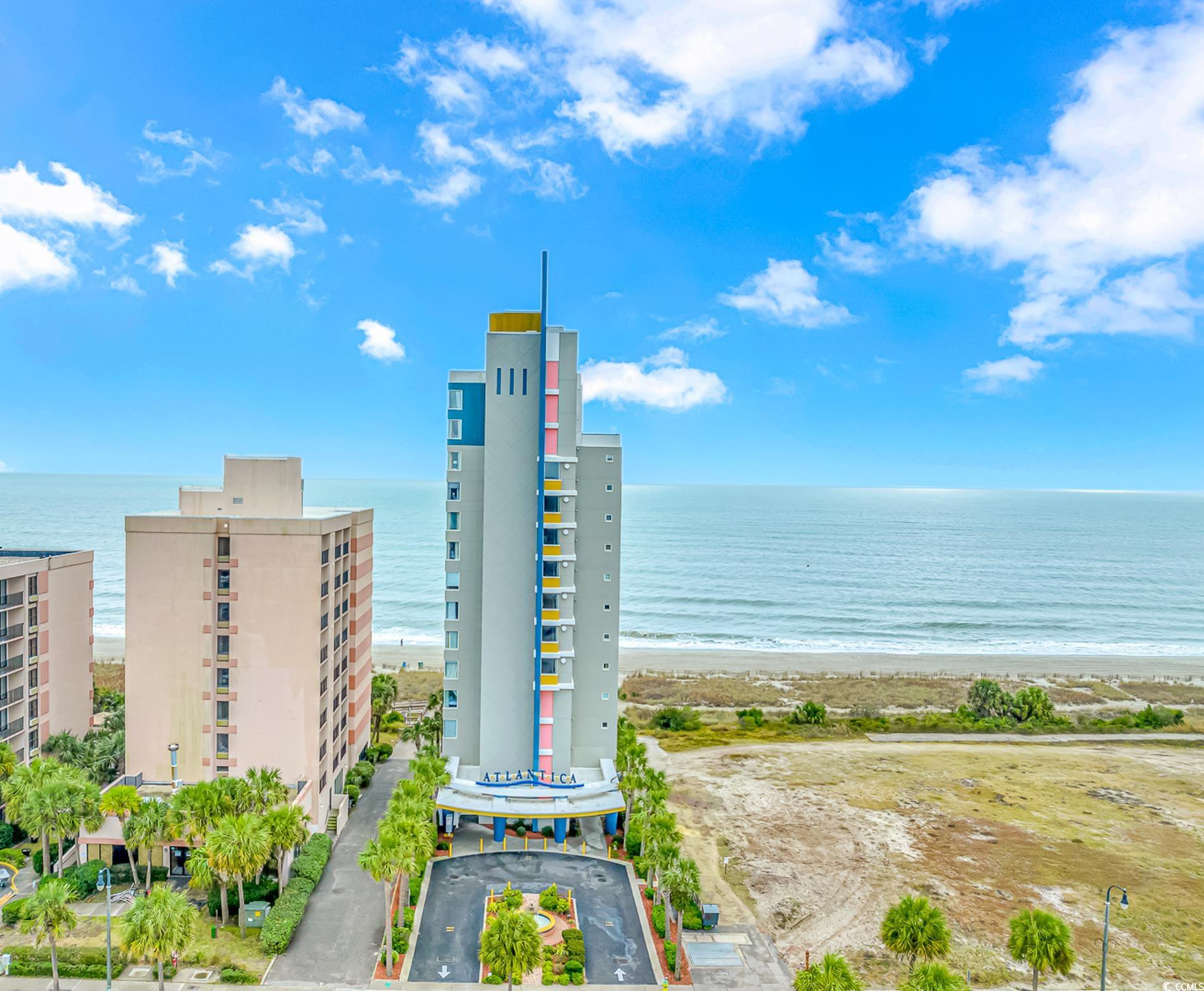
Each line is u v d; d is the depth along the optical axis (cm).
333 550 6259
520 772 6291
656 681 11856
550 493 6131
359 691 7219
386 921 4247
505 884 5294
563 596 6234
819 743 8825
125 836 4666
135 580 5572
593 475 6525
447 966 4338
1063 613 18875
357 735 7156
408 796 4975
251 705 5609
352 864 5528
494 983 4162
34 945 4322
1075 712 10600
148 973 4172
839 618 18112
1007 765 8062
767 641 15825
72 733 6675
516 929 3775
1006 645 15775
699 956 4547
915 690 11600
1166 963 4616
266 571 5588
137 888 4984
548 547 6144
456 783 6075
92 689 7069
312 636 5625
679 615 18300
